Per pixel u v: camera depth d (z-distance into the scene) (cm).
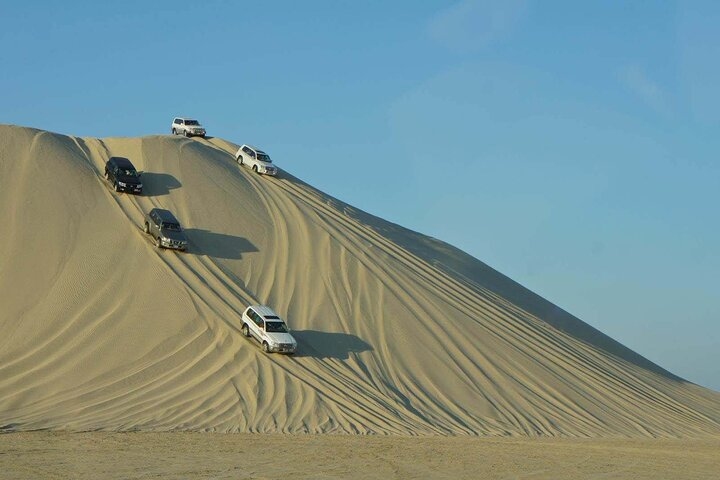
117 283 5531
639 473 3128
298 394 4725
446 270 7569
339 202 8294
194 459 2995
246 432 3994
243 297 5756
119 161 6612
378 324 5881
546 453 3656
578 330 7838
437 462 3212
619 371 6806
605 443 4391
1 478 2472
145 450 3172
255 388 4700
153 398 4453
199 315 5388
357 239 7075
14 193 6125
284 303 5862
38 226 5869
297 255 6456
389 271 6669
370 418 4553
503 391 5497
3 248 5641
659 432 5409
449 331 6091
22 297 5297
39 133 7012
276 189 7475
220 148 8225
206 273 5878
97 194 6419
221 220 6588
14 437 3409
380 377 5262
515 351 6166
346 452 3384
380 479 2755
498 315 6819
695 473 3194
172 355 4991
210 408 4378
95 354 4888
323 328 5684
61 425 3853
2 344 4878
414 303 6300
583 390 5925
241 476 2662
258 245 6444
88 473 2597
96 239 5906
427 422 4712
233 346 5162
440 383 5384
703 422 6025
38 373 4638
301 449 3416
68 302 5309
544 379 5878
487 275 8381
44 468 2667
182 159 7200
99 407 4266
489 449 3722
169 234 5984
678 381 7644
